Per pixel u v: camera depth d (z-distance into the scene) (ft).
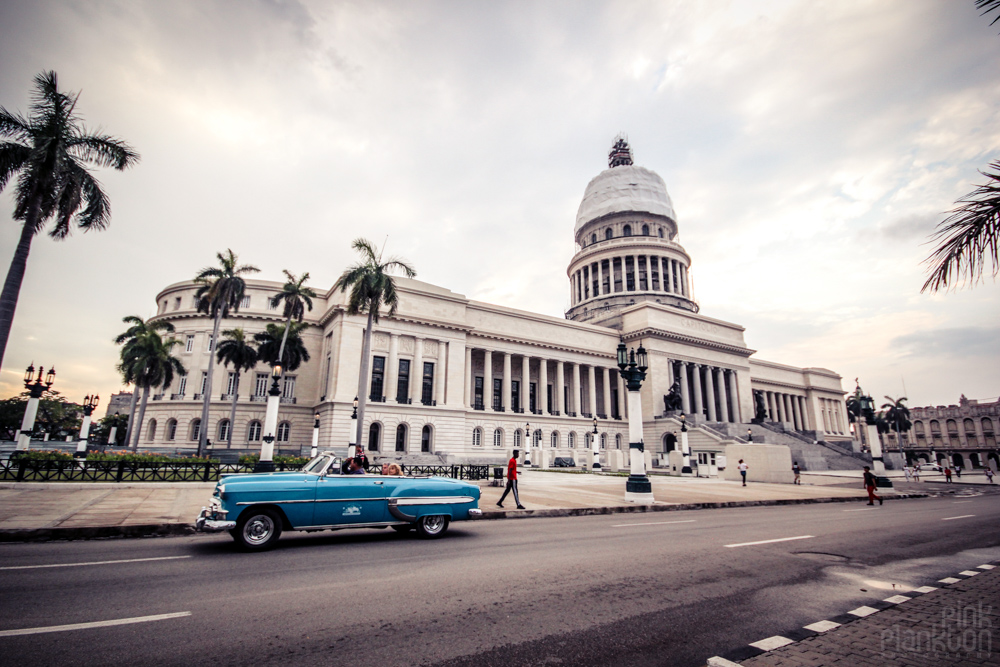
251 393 191.72
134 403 177.99
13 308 67.31
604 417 240.94
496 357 226.79
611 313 274.77
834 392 351.25
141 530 38.58
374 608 21.27
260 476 34.55
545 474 135.03
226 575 26.04
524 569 28.45
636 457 67.31
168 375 172.65
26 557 29.66
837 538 41.11
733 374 268.62
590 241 321.52
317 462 38.14
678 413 225.97
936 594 24.70
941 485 126.62
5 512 43.19
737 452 119.96
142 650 16.47
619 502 64.64
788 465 114.32
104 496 56.49
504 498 60.39
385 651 16.97
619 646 17.75
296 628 18.85
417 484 38.75
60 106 75.00
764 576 27.81
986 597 24.17
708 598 23.52
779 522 51.60
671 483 106.83
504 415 208.44
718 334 270.26
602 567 29.17
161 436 185.98
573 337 238.07
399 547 34.86
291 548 33.99
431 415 183.11
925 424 358.02
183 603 21.29
